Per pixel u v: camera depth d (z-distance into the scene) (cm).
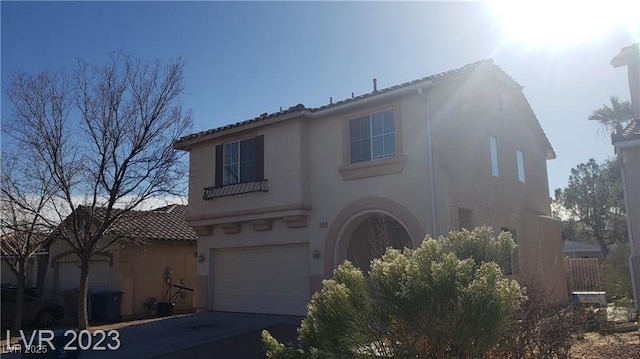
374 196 1455
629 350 920
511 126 1844
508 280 571
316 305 612
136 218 1962
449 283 525
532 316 659
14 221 1568
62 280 2406
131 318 2058
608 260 1509
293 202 1584
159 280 2216
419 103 1412
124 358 1148
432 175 1350
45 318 1939
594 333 1065
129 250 2125
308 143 1627
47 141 1502
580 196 3089
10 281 2714
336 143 1562
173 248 2288
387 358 571
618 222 2970
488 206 1567
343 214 1510
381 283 568
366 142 1505
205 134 1834
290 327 1447
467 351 521
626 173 1246
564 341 679
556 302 743
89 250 1592
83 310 1570
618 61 1571
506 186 1719
